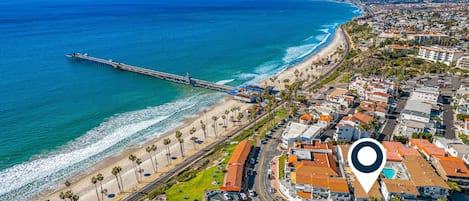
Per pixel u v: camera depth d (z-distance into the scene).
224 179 116.19
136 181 124.56
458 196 106.56
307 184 104.31
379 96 182.00
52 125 170.38
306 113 172.88
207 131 165.12
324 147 129.00
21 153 144.50
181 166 133.50
